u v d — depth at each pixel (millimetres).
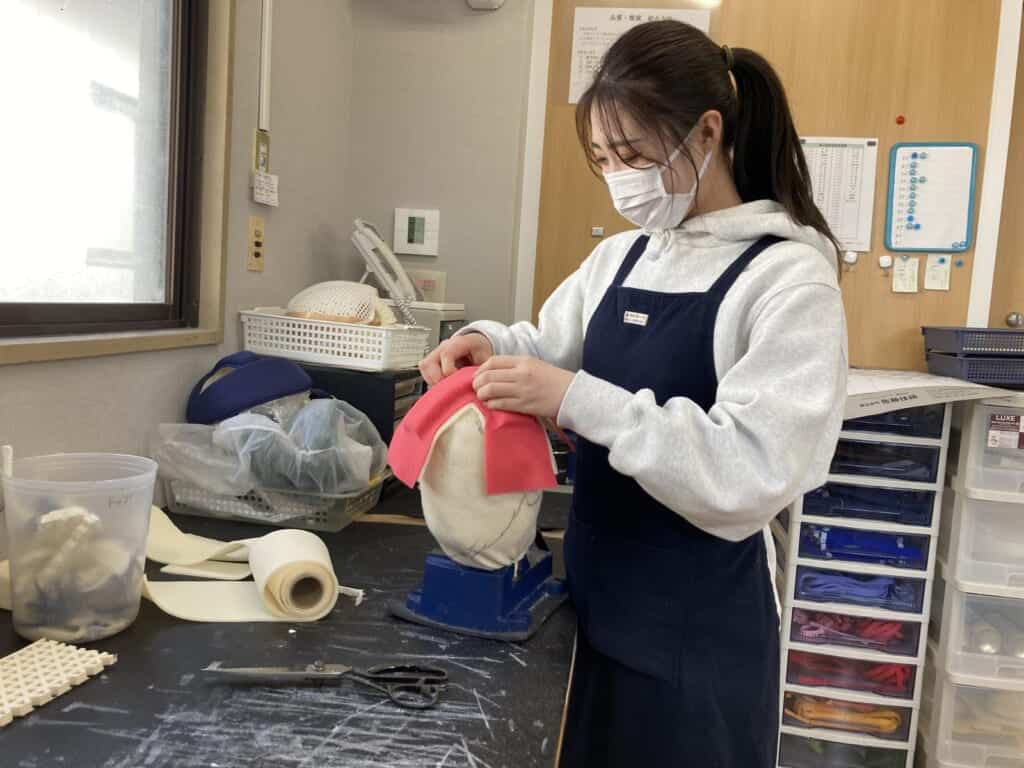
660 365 937
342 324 1480
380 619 896
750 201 1000
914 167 1980
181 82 1406
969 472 1700
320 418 1244
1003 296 2072
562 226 2127
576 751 976
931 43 1948
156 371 1271
